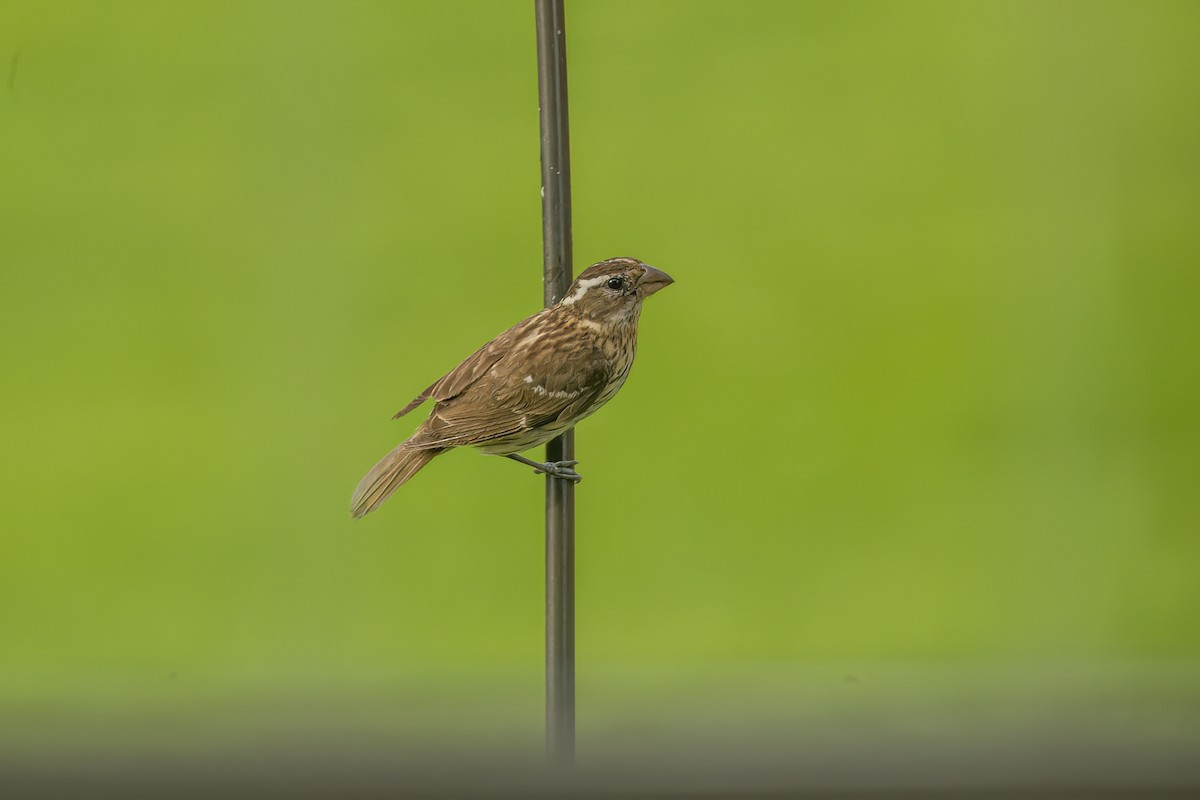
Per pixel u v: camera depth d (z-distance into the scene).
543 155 6.05
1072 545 14.02
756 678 9.01
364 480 7.13
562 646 6.07
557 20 6.05
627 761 2.11
